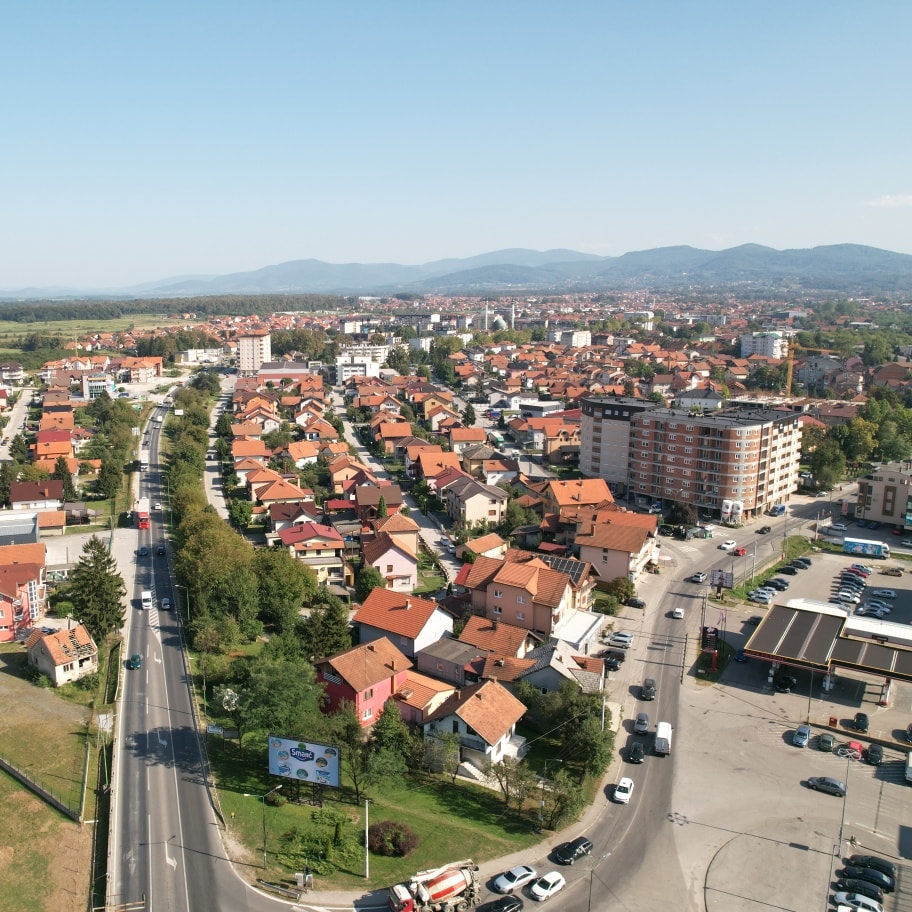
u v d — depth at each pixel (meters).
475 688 82.88
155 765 75.75
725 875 63.06
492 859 64.19
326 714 81.88
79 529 154.75
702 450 167.62
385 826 65.75
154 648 102.19
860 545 148.00
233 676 84.81
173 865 61.59
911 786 76.06
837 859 65.38
